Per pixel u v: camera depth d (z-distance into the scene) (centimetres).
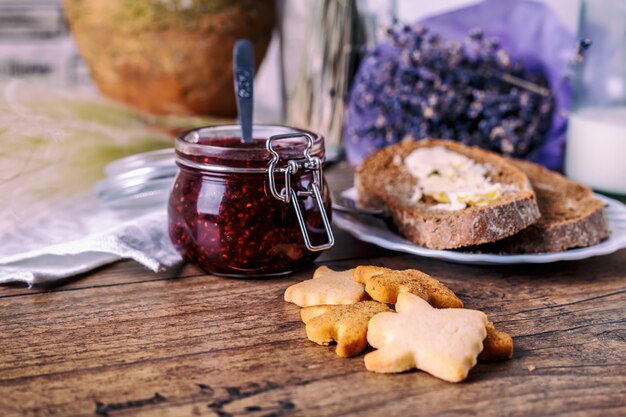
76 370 49
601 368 49
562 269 62
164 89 95
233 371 49
